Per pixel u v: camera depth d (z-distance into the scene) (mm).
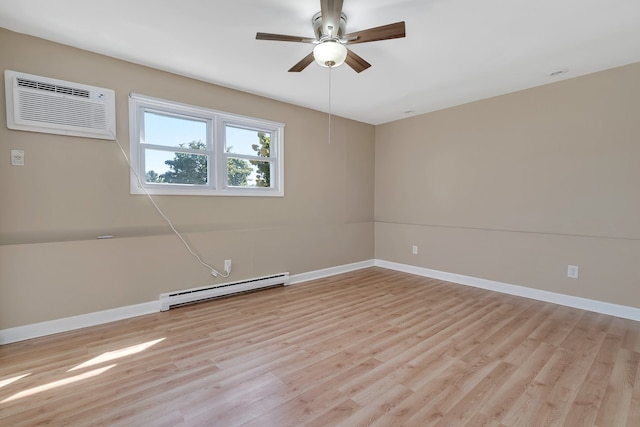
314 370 2010
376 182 5312
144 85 2975
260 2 2006
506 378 1924
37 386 1815
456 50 2643
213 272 3383
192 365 2061
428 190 4559
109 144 2814
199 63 2920
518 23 2232
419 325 2738
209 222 3449
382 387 1831
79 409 1622
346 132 4840
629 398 1729
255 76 3215
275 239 3918
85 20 2227
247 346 2332
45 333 2465
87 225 2727
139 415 1584
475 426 1518
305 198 4336
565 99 3270
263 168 3959
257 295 3572
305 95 3803
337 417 1578
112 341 2387
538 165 3471
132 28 2328
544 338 2479
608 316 2947
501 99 3752
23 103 2389
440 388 1822
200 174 3438
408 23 2236
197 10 2098
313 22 2232
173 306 3125
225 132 3600
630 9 2059
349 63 2445
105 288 2732
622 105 2930
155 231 3090
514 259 3631
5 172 2373
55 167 2570
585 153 3148
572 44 2539
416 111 4484
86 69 2676
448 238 4258
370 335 2531
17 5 2041
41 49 2479
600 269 3039
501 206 3783
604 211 3047
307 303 3305
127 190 2918
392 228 4969
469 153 4070
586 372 1988
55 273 2504
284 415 1592
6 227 2387
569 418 1575
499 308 3168
